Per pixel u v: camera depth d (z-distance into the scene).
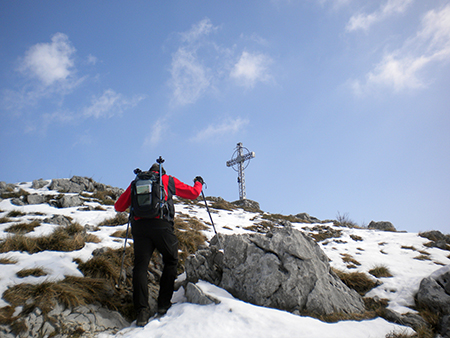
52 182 12.53
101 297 3.48
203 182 4.15
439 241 8.98
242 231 10.73
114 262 4.39
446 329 3.42
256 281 3.84
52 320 2.88
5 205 8.89
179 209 13.03
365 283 5.10
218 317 3.08
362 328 3.32
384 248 8.59
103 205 10.45
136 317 3.42
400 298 4.46
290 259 4.00
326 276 4.20
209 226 10.38
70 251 4.66
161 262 4.86
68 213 8.52
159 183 3.47
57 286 3.25
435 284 4.25
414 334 3.28
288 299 3.71
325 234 11.59
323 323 3.32
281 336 2.82
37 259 4.11
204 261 4.20
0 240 4.75
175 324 3.03
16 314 2.84
